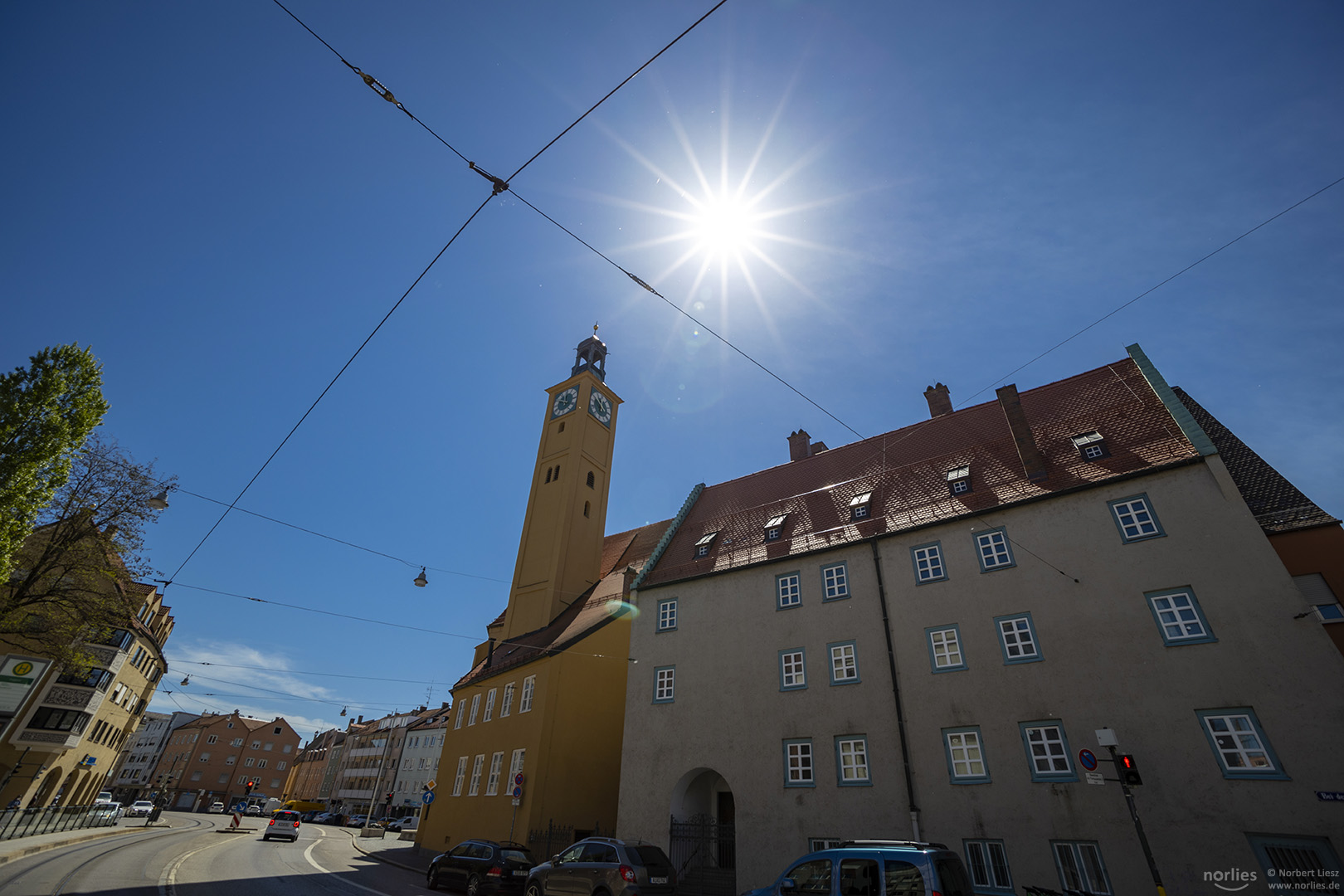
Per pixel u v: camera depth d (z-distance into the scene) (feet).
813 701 71.36
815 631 75.20
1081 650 58.29
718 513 107.34
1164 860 49.26
